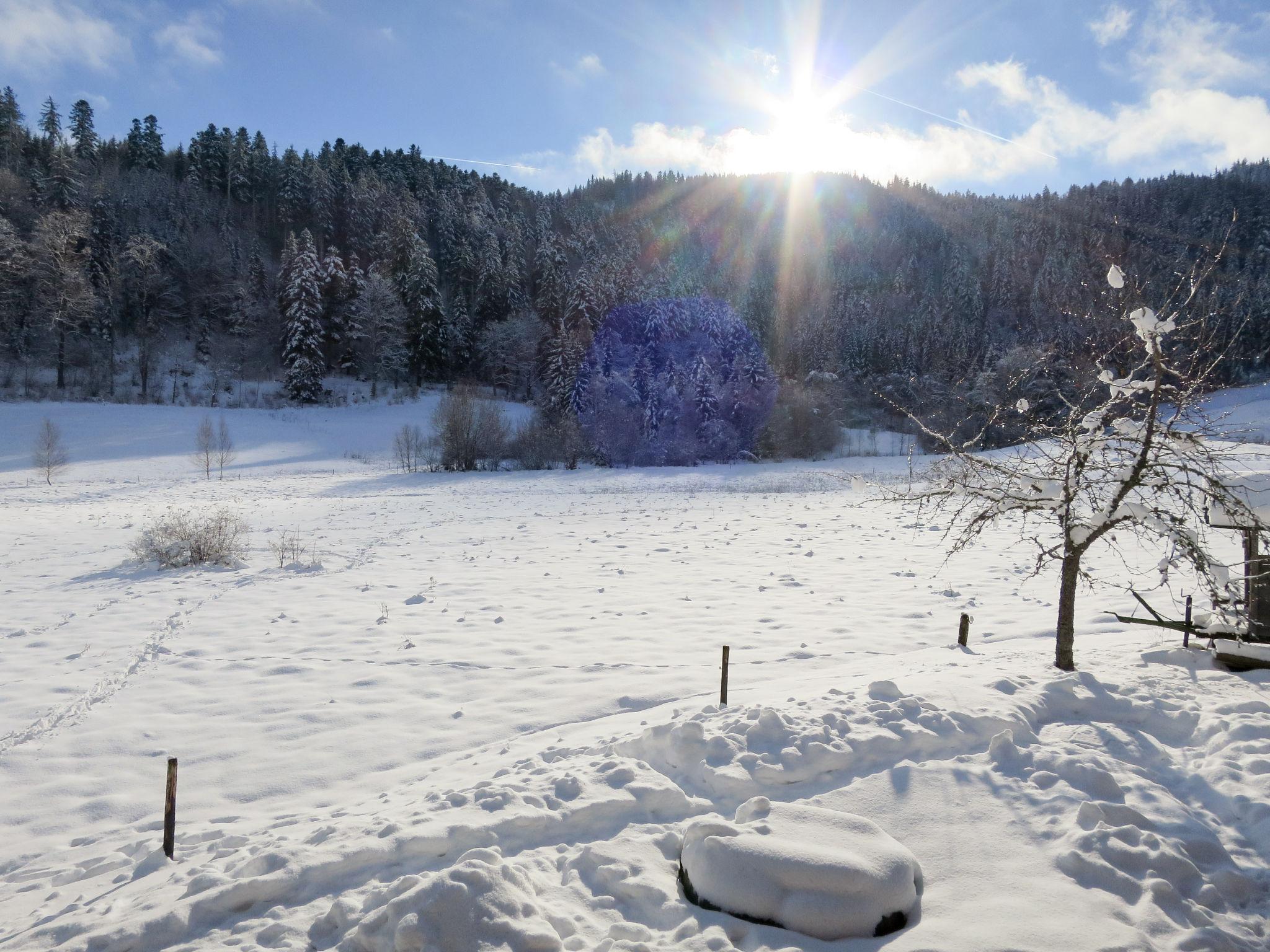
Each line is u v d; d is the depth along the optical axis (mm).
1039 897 3605
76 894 4633
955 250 143625
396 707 8516
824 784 4789
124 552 19516
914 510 26219
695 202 189250
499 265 90125
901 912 3484
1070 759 4766
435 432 60094
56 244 67812
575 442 53969
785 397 65062
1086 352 7336
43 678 9688
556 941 3230
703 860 3727
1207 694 6168
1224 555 15984
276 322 80375
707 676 9250
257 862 4059
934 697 5879
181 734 7895
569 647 10742
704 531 23156
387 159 133375
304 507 30219
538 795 4742
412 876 3639
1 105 93750
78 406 57656
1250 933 3445
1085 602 12922
